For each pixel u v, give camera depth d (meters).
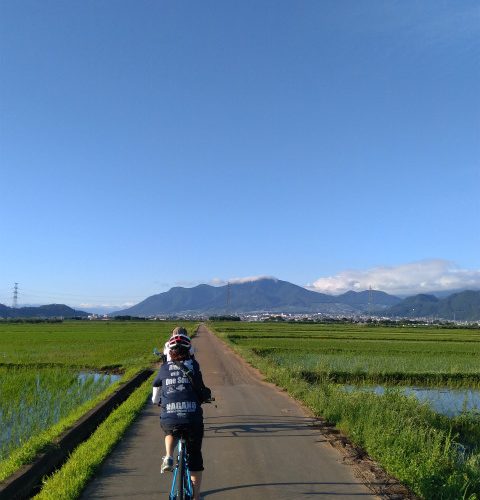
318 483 6.44
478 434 12.29
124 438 8.84
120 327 93.69
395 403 11.56
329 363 26.50
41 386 17.75
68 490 5.87
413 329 105.94
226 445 8.45
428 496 5.95
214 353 32.84
